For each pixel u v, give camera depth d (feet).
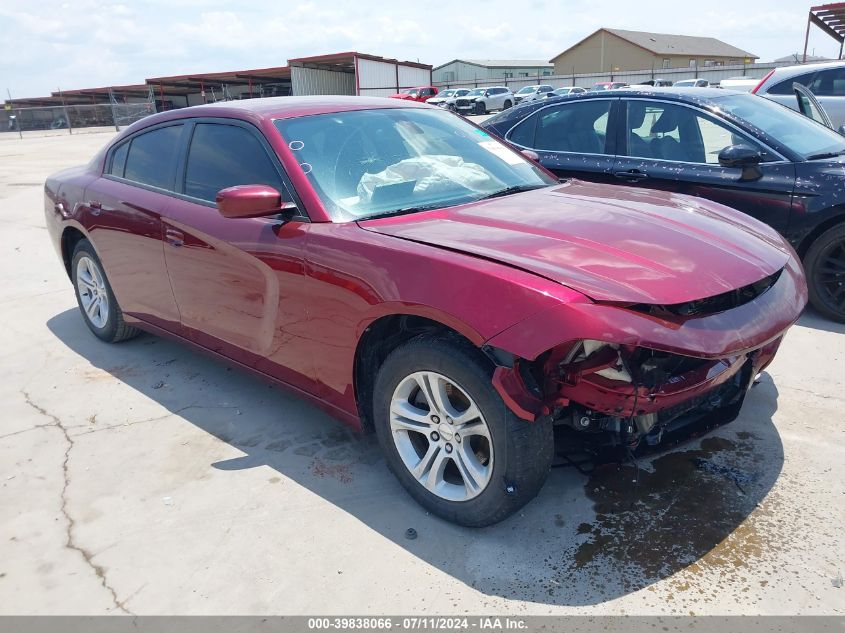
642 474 9.17
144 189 12.34
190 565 7.89
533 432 7.37
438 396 7.93
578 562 7.60
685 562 7.51
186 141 11.72
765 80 28.91
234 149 10.70
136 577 7.75
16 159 64.18
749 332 7.31
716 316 7.23
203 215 10.78
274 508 8.89
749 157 14.08
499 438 7.39
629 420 7.57
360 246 8.40
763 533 7.90
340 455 10.14
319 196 9.39
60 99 224.74
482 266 7.33
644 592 7.11
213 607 7.24
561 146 17.66
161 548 8.21
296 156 9.82
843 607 6.77
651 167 15.90
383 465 9.83
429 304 7.49
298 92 152.76
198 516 8.79
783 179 14.12
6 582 7.76
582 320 6.58
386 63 155.33
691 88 16.87
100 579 7.74
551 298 6.74
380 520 8.56
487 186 10.75
